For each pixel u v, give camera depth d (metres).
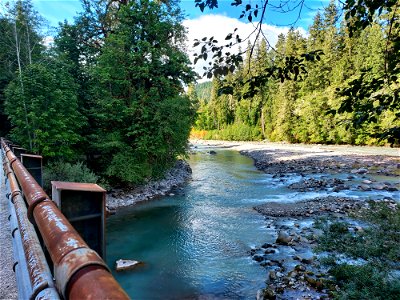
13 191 2.26
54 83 11.90
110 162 13.87
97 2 17.80
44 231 0.90
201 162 25.55
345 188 13.31
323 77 34.88
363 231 7.35
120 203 12.00
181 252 7.35
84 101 15.16
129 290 5.61
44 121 11.16
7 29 17.20
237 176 18.38
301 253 6.89
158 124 13.72
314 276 5.63
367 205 10.27
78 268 0.60
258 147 36.78
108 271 0.64
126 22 14.34
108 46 14.06
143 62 13.80
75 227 1.26
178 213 10.69
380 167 18.17
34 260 1.03
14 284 1.84
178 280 5.96
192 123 16.16
